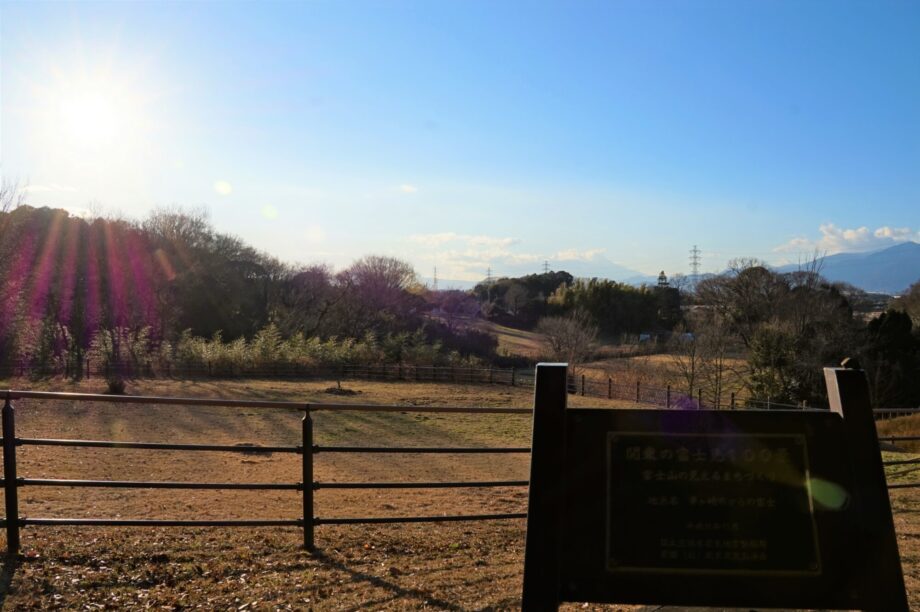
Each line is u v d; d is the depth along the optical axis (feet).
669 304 238.68
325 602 14.71
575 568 10.69
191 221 179.11
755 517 10.67
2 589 14.56
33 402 74.74
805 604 10.45
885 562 10.43
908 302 178.19
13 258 108.17
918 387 115.14
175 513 24.90
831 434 10.78
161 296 156.25
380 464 43.50
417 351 156.76
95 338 131.34
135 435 55.98
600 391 117.91
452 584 16.16
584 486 10.86
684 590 10.57
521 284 311.88
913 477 38.34
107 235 148.15
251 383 118.62
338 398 100.53
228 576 16.15
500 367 170.71
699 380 116.57
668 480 10.80
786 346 105.09
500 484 19.35
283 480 36.01
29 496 27.35
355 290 198.18
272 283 199.52
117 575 15.78
